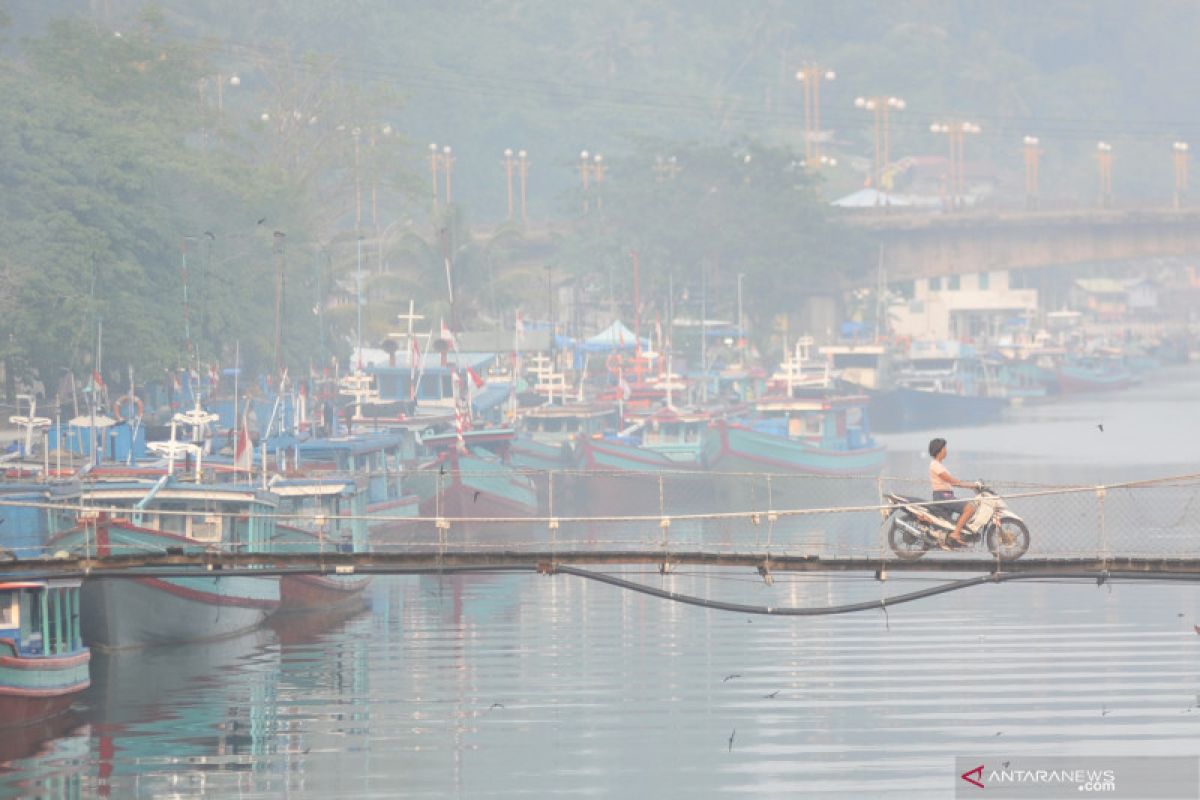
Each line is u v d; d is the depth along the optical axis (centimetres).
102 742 17950
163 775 16838
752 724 18838
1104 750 17562
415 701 19762
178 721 18825
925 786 16500
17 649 18262
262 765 17175
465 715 19212
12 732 18212
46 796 16175
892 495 16188
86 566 16175
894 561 15812
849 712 19275
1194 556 16550
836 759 17388
